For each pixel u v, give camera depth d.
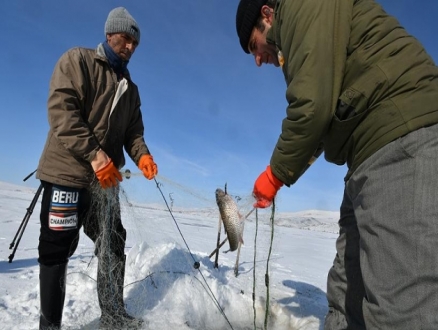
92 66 2.29
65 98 2.12
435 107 1.22
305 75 1.33
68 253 2.25
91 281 3.11
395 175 1.23
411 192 1.18
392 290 1.19
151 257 3.63
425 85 1.26
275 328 2.90
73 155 2.21
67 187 2.21
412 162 1.19
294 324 2.94
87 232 2.54
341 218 2.10
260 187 1.64
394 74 1.28
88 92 2.27
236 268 3.92
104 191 2.35
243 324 2.90
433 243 1.12
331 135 1.44
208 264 4.14
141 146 2.65
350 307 1.93
